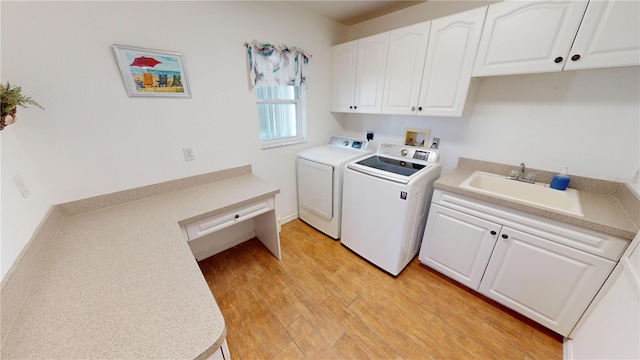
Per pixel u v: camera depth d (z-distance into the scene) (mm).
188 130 1688
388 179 1694
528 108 1616
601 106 1371
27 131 1142
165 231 1188
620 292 1017
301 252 2203
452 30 1539
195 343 632
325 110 2604
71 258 984
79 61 1212
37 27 1083
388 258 1858
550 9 1200
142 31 1356
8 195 904
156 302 764
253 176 2033
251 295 1711
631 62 1067
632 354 818
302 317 1538
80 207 1365
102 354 604
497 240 1462
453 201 1607
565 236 1216
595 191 1475
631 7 1018
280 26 1966
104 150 1386
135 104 1431
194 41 1560
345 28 2514
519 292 1450
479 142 1885
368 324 1489
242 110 1936
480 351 1327
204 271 1954
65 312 727
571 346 1274
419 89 1808
